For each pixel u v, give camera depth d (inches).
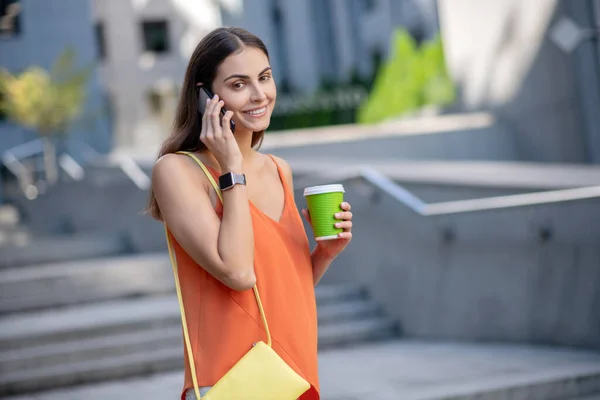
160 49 990.4
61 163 464.4
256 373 80.3
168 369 230.4
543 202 194.4
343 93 692.1
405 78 588.4
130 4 979.9
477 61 502.3
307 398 87.0
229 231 80.3
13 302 275.7
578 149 410.3
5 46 758.5
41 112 620.7
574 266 201.5
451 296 243.6
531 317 215.8
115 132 952.9
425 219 249.3
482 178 229.6
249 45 86.3
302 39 1086.4
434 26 920.3
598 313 193.9
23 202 527.8
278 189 92.5
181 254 86.0
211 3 1007.6
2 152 729.0
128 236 370.6
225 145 82.3
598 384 174.2
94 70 745.6
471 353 215.5
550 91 433.7
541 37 437.1
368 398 167.5
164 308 261.9
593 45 321.4
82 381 221.6
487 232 228.1
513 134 472.7
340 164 299.3
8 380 214.5
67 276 287.0
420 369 198.2
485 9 487.5
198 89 87.7
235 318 83.0
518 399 167.9
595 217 193.6
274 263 85.7
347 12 1098.7
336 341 257.4
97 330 239.8
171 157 85.8
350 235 92.1
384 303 274.2
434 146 474.3
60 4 763.4
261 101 86.1
